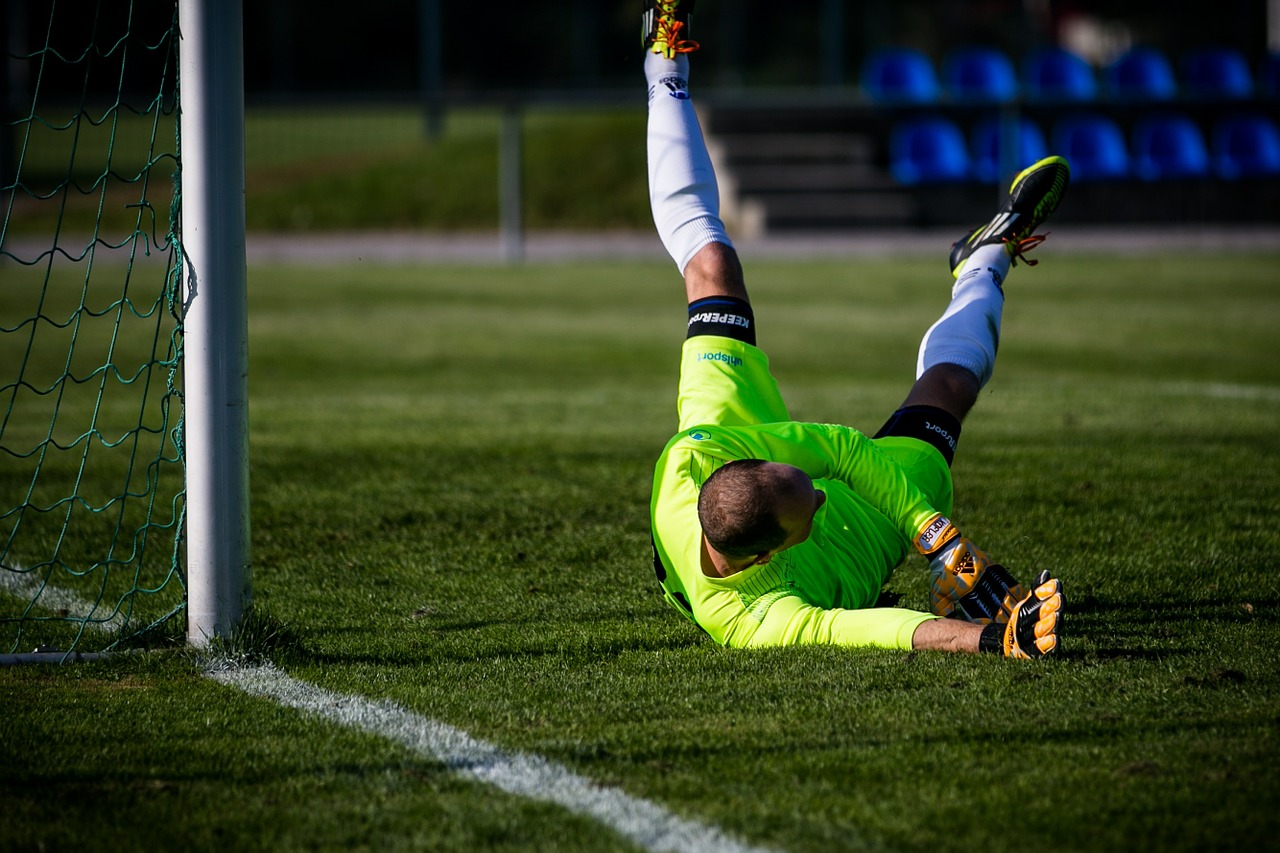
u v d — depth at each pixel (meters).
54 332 33.72
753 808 7.35
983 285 12.68
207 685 9.63
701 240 12.23
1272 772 7.64
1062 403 23.47
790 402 23.97
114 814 7.44
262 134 82.69
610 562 13.29
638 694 9.23
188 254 9.95
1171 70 82.06
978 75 72.88
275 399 24.91
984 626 9.72
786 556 10.40
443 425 21.69
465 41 84.69
